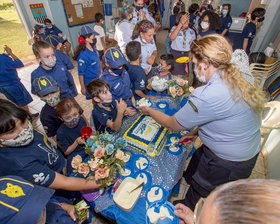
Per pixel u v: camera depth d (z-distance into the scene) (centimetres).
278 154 188
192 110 88
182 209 86
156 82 182
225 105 82
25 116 80
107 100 128
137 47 169
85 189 94
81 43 238
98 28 400
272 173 187
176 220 84
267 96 275
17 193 59
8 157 79
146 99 163
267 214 22
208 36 87
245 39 353
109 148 95
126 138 128
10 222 55
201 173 120
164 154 120
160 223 82
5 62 231
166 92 194
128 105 176
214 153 109
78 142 129
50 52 169
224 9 379
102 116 133
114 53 148
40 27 414
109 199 97
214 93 81
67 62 221
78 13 502
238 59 94
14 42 733
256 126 93
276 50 350
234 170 104
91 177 96
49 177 86
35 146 95
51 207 83
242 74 91
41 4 433
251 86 83
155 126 138
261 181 28
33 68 468
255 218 22
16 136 78
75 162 100
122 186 98
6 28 955
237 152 97
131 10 303
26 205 58
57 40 388
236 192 28
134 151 122
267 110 176
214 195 32
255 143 100
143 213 90
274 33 397
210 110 84
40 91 135
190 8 366
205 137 104
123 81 165
